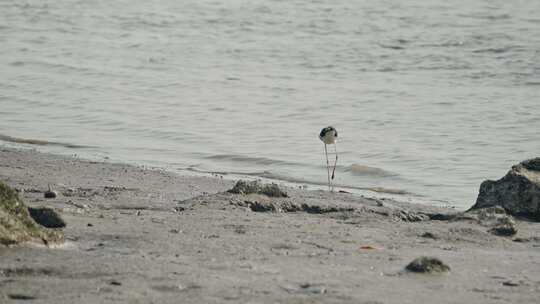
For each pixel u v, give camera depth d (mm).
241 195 12469
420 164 18156
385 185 16422
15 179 14391
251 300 7418
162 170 16781
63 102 24391
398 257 9242
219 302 7340
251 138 20438
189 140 20125
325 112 23562
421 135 20891
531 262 9305
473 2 43375
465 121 22375
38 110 23328
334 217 11805
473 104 24484
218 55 33125
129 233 9891
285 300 7453
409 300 7613
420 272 8555
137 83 27484
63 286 7668
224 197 12352
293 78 28719
